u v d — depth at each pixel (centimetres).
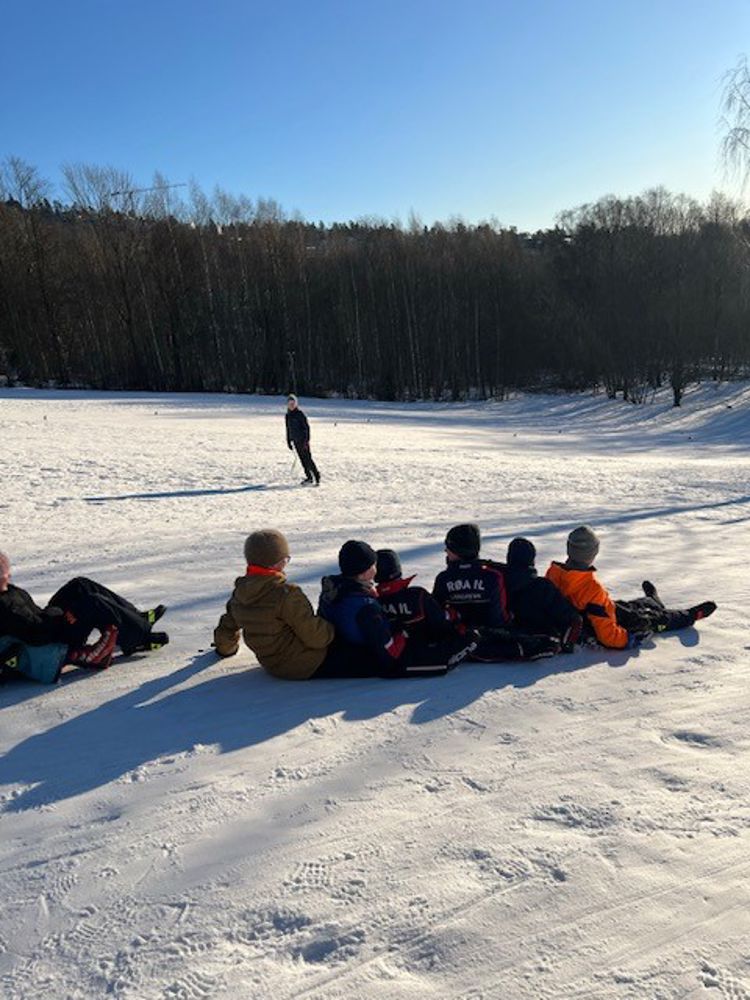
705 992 206
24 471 1523
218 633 465
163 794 309
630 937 226
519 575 461
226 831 282
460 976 212
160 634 484
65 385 5484
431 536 889
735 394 4497
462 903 240
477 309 6038
